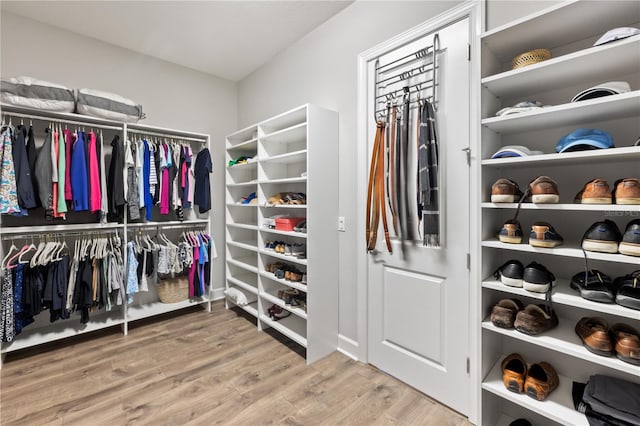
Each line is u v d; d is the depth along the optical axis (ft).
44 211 8.05
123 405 5.41
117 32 8.57
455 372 5.25
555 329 3.98
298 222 8.00
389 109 6.07
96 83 8.95
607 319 3.98
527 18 3.64
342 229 7.45
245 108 11.65
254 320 9.45
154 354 7.24
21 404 5.43
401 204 5.93
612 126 3.88
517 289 3.85
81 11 7.57
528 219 4.63
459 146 5.16
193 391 5.82
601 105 3.28
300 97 8.79
